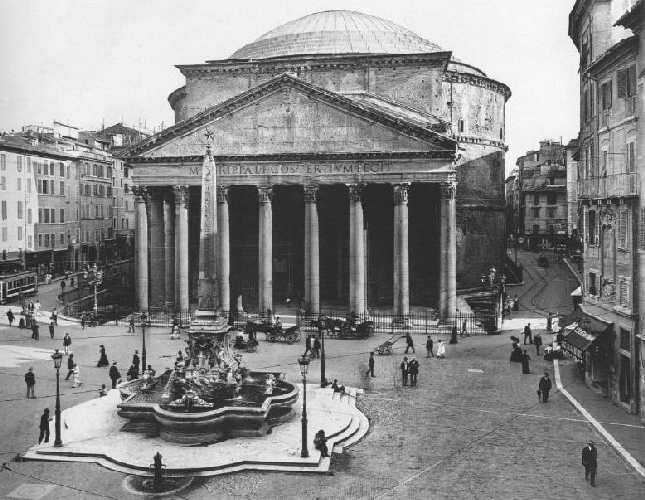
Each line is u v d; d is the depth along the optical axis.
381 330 48.44
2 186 64.50
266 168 49.69
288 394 27.97
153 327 50.47
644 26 26.30
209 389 27.66
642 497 20.03
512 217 134.00
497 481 21.61
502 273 73.31
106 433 26.41
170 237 54.12
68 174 79.31
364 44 64.44
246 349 42.06
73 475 22.56
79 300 59.81
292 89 49.22
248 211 57.75
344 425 26.84
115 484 21.83
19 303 61.09
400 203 48.19
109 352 41.47
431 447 24.94
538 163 111.12
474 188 69.50
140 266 52.31
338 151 48.69
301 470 22.72
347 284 56.88
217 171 50.31
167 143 51.09
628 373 29.20
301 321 50.19
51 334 46.00
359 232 48.84
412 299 56.66
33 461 23.80
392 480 21.91
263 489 21.36
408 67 54.22
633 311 27.84
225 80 57.75
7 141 65.44
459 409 29.72
